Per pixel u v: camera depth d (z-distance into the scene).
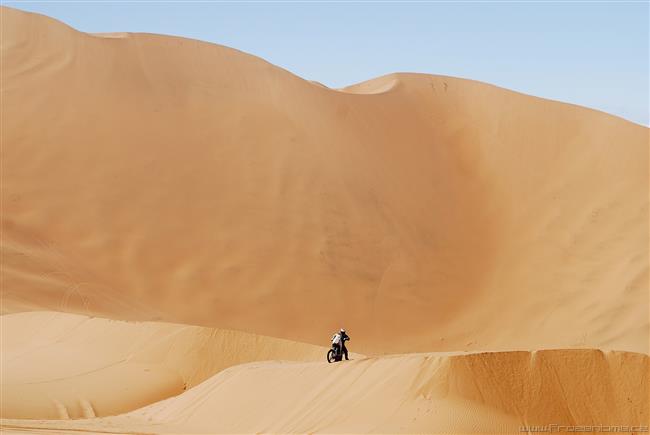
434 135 84.12
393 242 72.75
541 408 22.28
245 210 69.75
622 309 68.88
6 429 25.12
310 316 64.44
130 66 76.25
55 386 34.31
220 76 79.06
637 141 81.56
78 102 71.31
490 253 75.31
